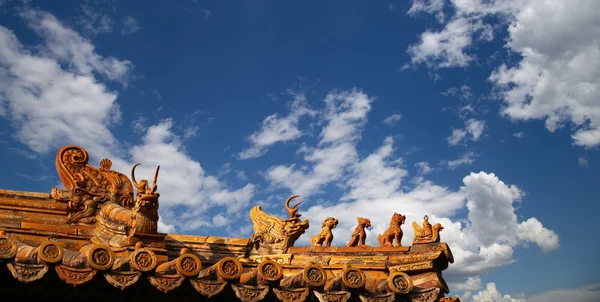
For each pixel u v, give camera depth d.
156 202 10.28
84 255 8.00
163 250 10.31
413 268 9.73
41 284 8.08
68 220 11.27
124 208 11.10
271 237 11.54
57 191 11.54
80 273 7.80
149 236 10.30
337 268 10.38
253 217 11.91
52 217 11.28
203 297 8.67
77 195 11.52
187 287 8.43
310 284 8.29
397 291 8.62
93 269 7.81
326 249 10.83
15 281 7.99
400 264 9.90
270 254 11.34
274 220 11.70
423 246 10.03
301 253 10.98
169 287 8.05
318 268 8.41
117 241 10.37
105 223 10.81
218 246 11.37
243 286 8.24
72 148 11.99
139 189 10.43
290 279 8.55
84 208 11.47
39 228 10.98
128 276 7.94
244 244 11.47
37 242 10.72
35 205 11.27
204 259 11.19
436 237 10.08
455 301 9.16
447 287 9.78
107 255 7.86
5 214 11.02
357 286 8.46
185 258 8.15
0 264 7.65
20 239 10.62
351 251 10.59
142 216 10.29
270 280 8.27
